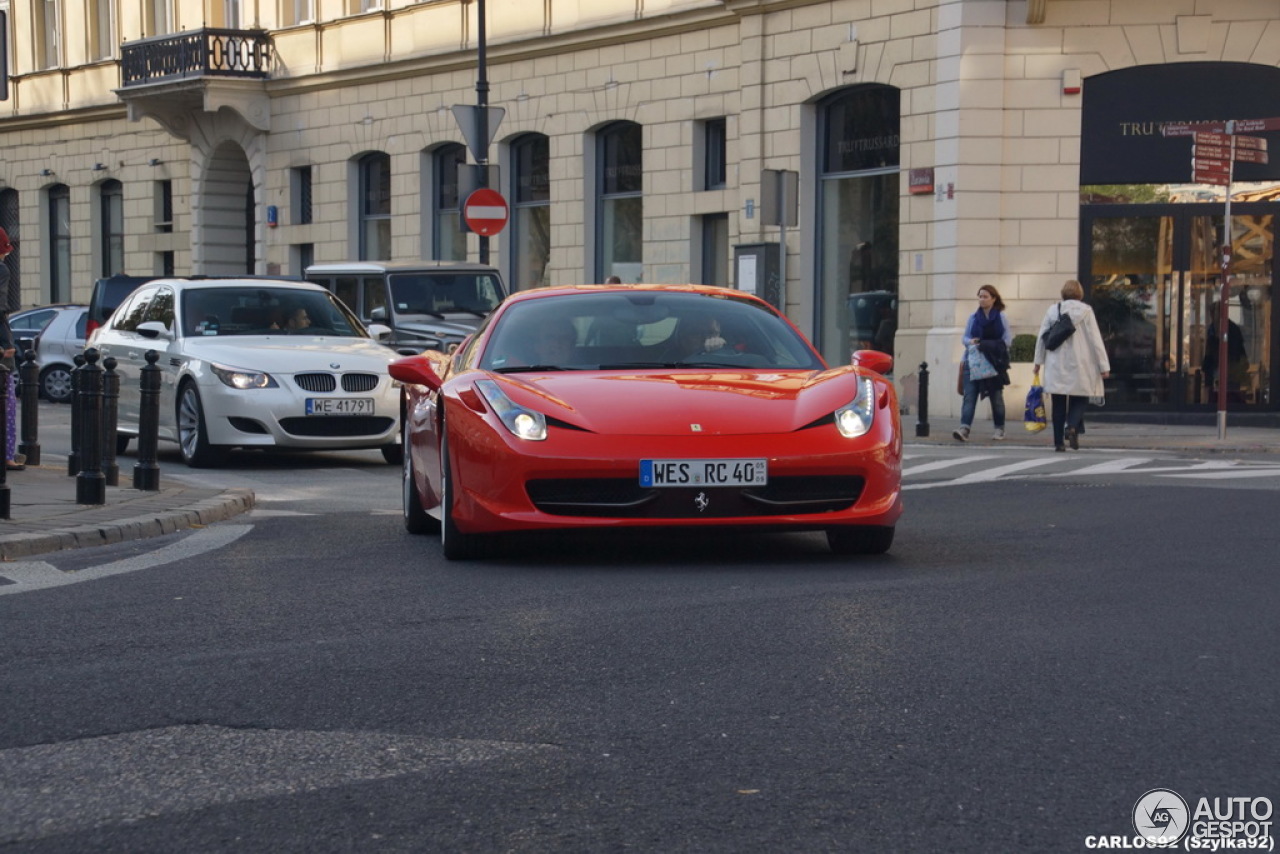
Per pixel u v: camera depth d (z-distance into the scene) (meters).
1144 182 21.42
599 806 4.04
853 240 23.84
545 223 29.33
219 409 14.39
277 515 10.72
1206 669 5.49
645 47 26.64
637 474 7.59
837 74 23.33
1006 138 21.53
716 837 3.80
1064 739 4.61
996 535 9.23
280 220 34.72
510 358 8.70
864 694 5.15
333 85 33.09
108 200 40.41
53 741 4.71
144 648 6.04
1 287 12.72
